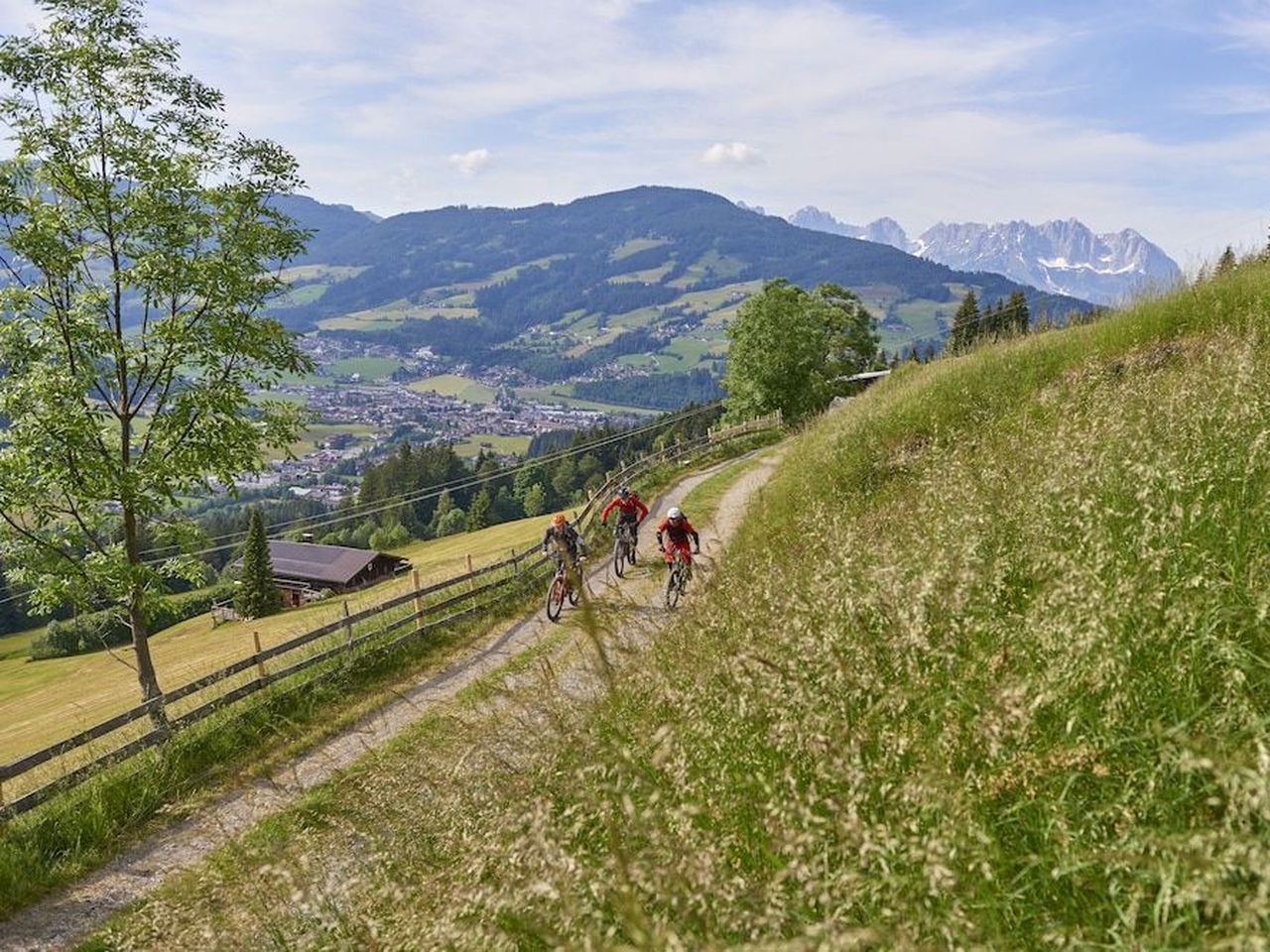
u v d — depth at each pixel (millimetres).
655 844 3039
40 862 9906
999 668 3625
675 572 15078
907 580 4887
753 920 2646
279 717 13531
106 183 13852
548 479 149625
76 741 11406
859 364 87250
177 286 14164
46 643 74000
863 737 3383
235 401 14539
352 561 80938
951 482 7242
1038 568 4434
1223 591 3729
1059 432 7191
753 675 4051
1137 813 2822
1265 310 12492
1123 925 2436
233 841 6078
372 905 4418
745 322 60406
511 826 4016
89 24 13680
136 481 13555
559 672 7941
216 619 70625
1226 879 2229
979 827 2793
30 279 13883
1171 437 5797
